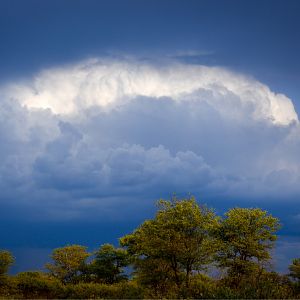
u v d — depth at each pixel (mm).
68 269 71438
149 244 44562
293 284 42938
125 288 44656
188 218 43938
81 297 45531
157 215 44938
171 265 45312
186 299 37656
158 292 42250
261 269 46031
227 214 49719
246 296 37438
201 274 47000
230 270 46125
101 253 69125
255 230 48438
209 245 43812
